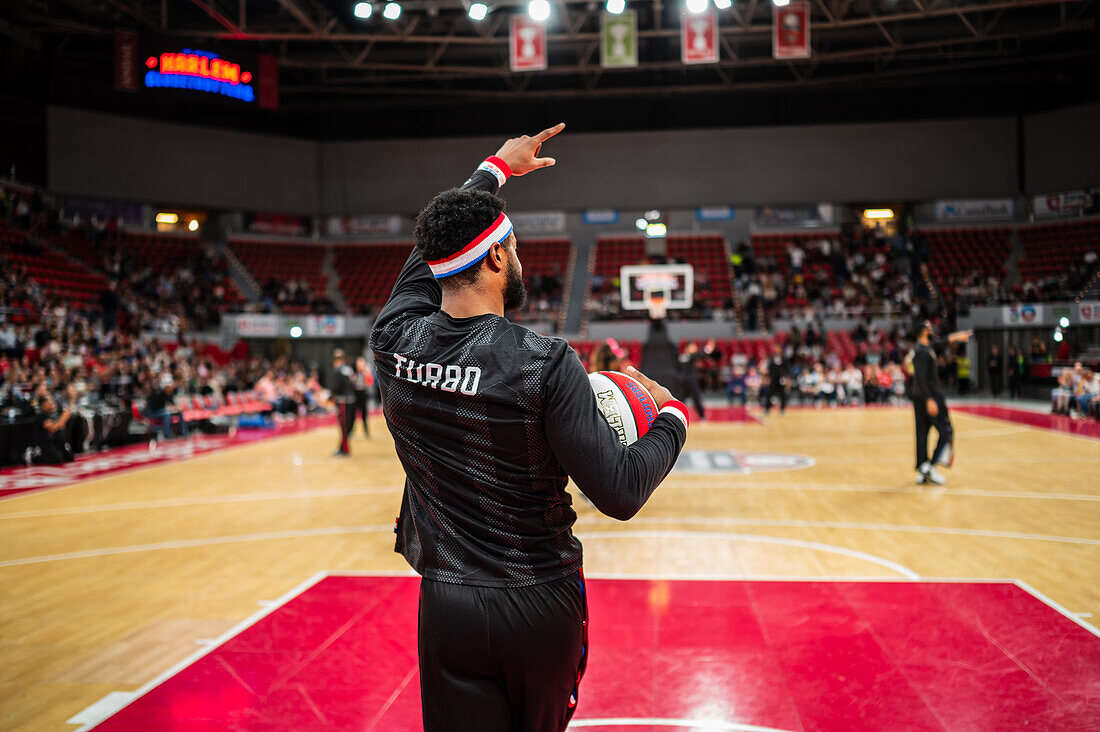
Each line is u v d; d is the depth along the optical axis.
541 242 32.91
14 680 3.92
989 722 3.30
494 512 1.66
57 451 12.75
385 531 7.44
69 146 27.23
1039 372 25.14
